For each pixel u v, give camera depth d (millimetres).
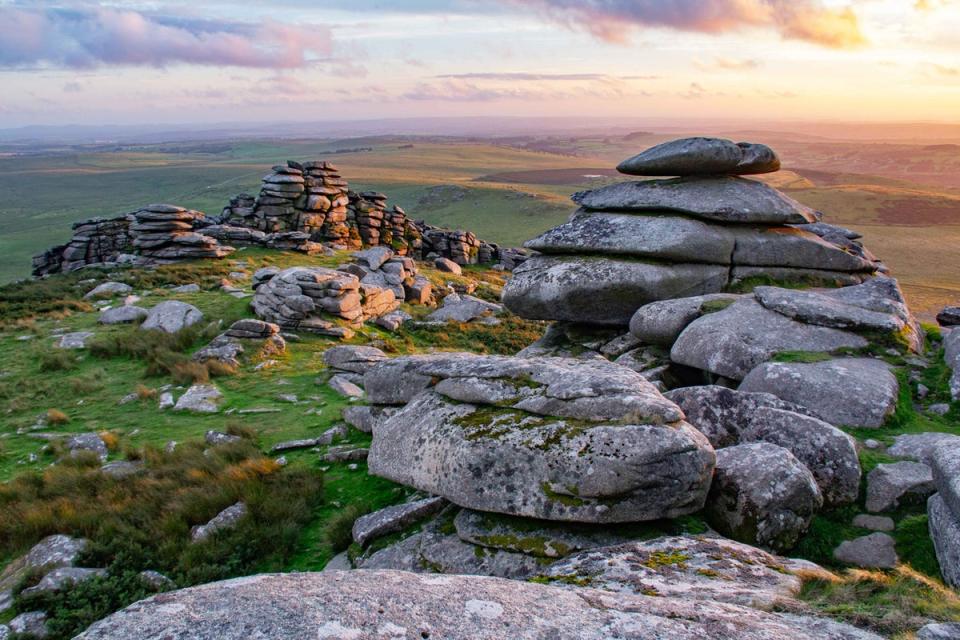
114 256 47312
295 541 11461
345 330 31094
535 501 9000
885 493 9289
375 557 9922
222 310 32219
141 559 11117
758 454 9375
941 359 13602
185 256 44906
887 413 11352
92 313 33094
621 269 18219
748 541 8727
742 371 13570
